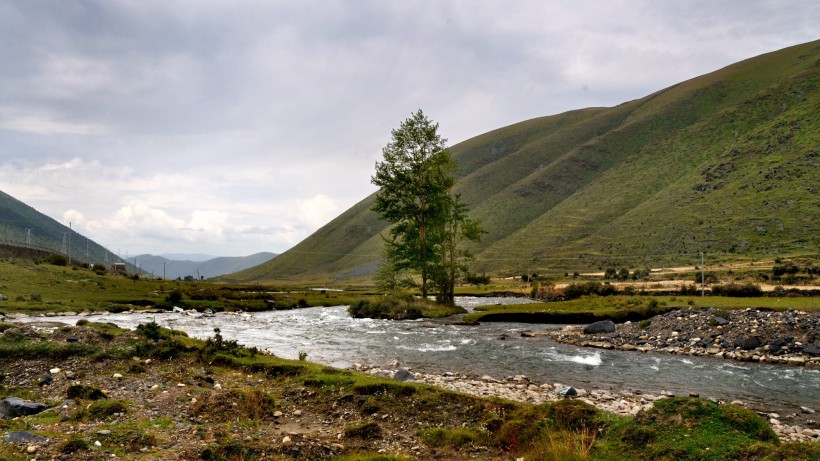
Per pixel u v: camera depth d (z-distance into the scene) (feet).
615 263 533.14
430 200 212.84
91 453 35.19
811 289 205.05
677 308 149.18
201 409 49.80
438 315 185.68
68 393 52.70
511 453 42.98
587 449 39.11
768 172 578.66
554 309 172.86
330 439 44.96
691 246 501.56
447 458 42.34
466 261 229.25
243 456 37.83
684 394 72.90
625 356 104.53
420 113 213.87
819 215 460.14
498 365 93.30
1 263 246.06
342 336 132.57
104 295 214.07
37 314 158.71
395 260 218.18
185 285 335.06
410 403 53.78
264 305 237.45
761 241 457.68
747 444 36.86
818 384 80.18
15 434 37.11
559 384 76.38
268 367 69.26
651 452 38.11
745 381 81.87
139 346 73.05
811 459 33.68
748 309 127.75
